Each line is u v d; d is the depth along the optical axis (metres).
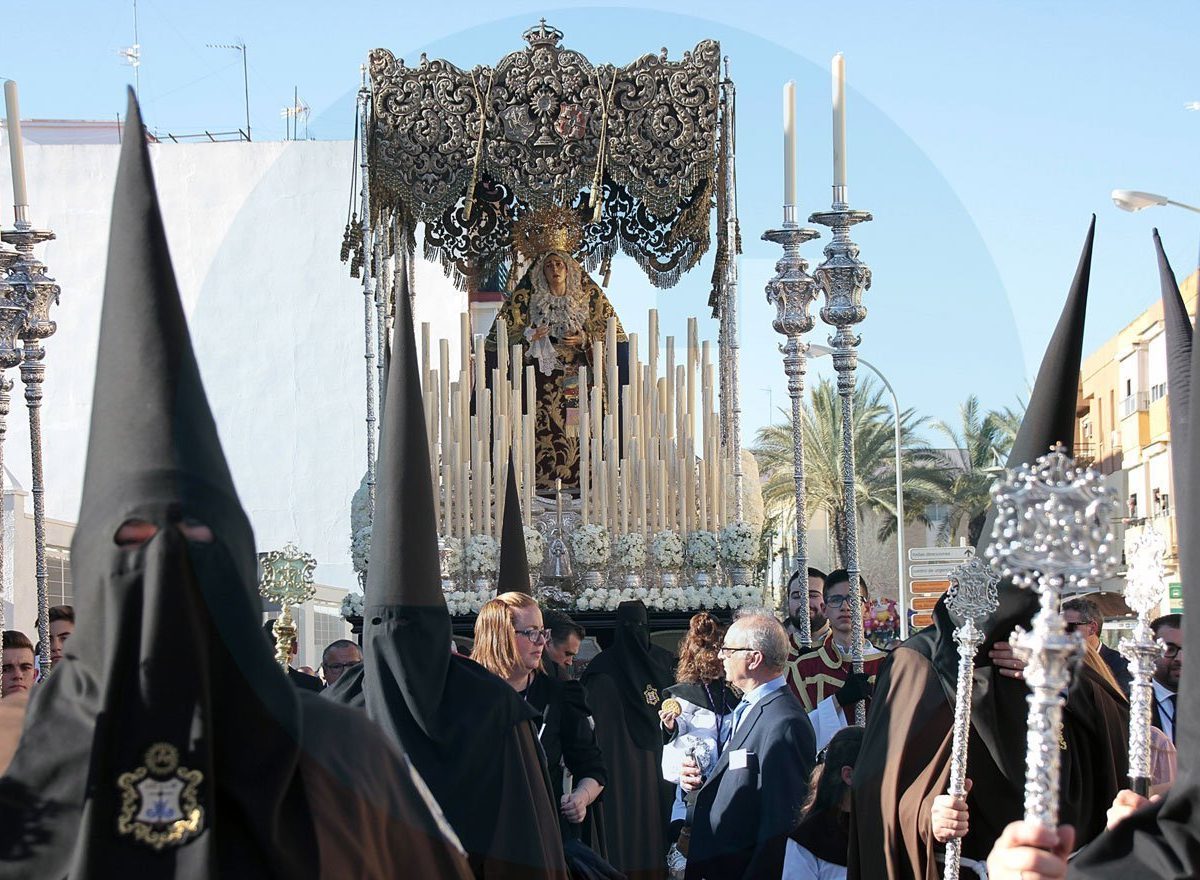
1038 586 1.96
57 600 9.79
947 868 3.31
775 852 4.20
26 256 6.95
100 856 2.15
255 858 2.28
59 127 18.14
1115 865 2.25
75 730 2.26
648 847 5.54
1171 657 5.80
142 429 2.12
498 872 3.34
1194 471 2.13
